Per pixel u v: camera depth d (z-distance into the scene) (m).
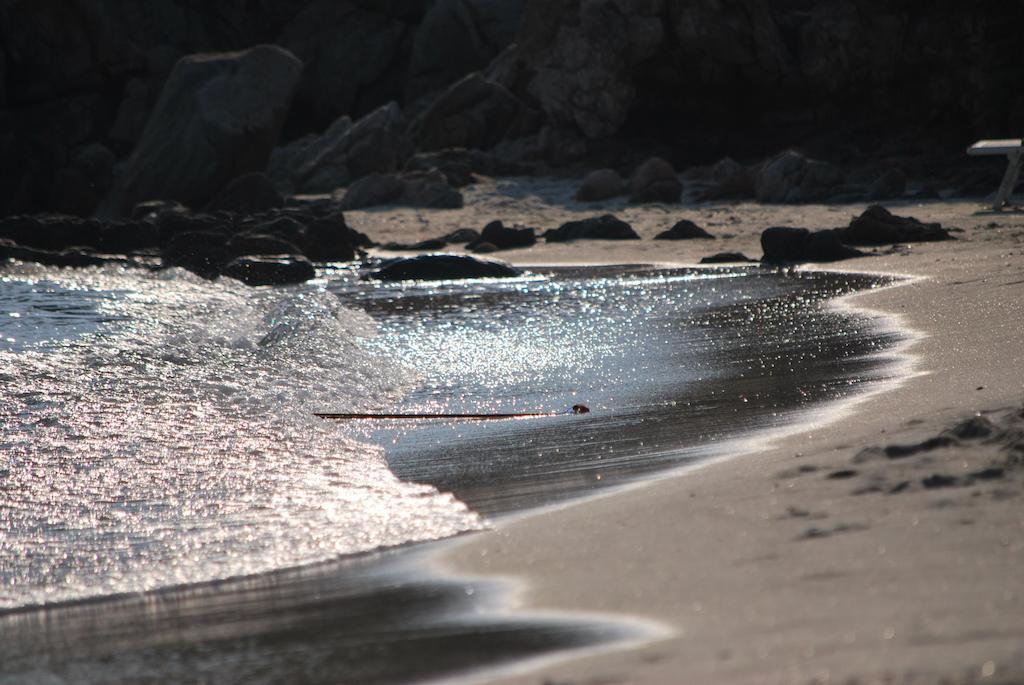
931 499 14.91
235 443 25.97
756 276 66.44
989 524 13.52
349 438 26.64
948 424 19.53
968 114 150.12
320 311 50.66
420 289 69.81
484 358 38.75
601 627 11.96
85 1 184.62
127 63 188.00
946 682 9.08
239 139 148.00
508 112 174.50
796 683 9.42
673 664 10.39
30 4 181.50
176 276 78.69
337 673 11.62
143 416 28.84
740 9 157.62
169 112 149.88
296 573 16.55
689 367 34.72
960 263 62.28
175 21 199.25
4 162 161.88
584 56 160.25
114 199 151.12
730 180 135.25
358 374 35.50
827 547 13.55
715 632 11.19
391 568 16.06
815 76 158.38
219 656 12.69
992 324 36.31
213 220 106.38
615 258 88.12
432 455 24.42
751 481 17.72
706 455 21.83
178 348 40.16
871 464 17.30
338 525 19.05
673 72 162.50
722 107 165.38
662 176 136.88
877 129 158.38
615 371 34.94
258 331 45.09
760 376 31.66
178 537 18.84
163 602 15.68
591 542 15.66
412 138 174.62
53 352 38.66
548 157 165.62
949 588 11.52
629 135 167.00
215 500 21.09
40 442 25.84
